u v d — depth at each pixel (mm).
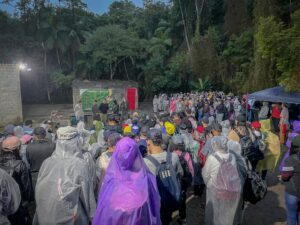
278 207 5941
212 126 5359
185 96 24234
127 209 2287
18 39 35625
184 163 4637
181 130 6480
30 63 36844
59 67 39469
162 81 35156
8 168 3600
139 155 2609
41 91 39094
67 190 3002
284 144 10945
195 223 5188
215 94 24312
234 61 29250
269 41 12594
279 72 16312
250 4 28953
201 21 38125
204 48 32625
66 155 3195
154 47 37688
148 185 2531
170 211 3766
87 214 3146
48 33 37125
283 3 18625
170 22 41875
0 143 4223
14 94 20594
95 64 36406
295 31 12461
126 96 27766
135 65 37344
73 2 40406
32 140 4977
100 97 25766
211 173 4141
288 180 3955
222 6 36812
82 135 5852
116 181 2463
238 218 4367
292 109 14469
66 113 27250
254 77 18078
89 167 3354
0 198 2809
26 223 3709
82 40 40719
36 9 38281
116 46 34344
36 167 4609
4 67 20047
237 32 31281
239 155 4562
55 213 2988
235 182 4004
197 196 6305
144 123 7328
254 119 15469
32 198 3932
